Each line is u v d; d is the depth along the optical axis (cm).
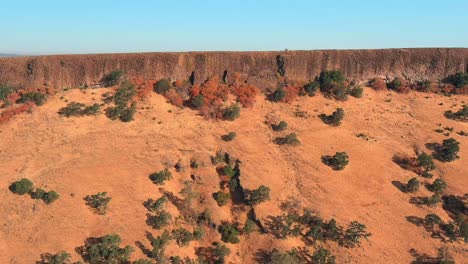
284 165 6831
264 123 7850
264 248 5525
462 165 7106
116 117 7569
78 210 5628
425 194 6525
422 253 5547
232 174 6606
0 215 5550
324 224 5781
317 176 6600
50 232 5303
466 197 6462
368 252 5475
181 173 6612
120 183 6159
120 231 5428
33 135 7088
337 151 7162
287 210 5997
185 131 7500
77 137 7081
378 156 7181
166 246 5338
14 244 5150
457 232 5819
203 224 5875
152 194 6075
